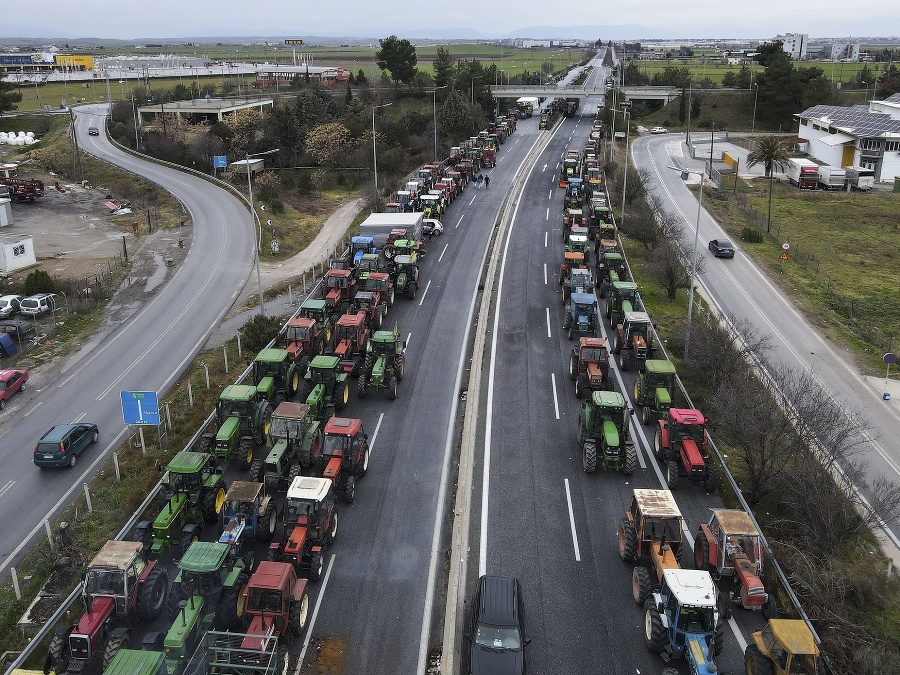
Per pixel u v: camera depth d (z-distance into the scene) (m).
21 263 64.38
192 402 39.34
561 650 22.31
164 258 68.06
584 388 38.53
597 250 62.81
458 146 111.38
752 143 134.62
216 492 27.61
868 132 108.94
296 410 31.00
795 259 71.69
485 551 26.91
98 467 34.03
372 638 22.78
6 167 98.06
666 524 24.39
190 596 20.78
